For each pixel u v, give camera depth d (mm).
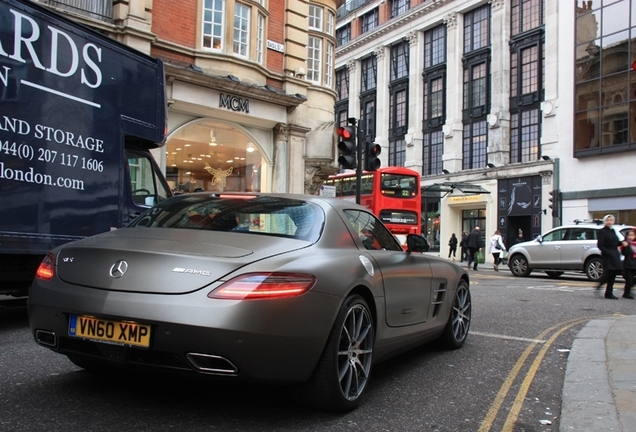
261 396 3736
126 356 3021
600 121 26844
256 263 3090
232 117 17047
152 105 7582
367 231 4422
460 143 35625
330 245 3699
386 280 4078
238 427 3146
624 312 9305
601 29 26984
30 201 5758
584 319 8359
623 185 25969
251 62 16969
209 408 3441
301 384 3322
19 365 4391
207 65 16109
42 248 5891
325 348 3297
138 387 3809
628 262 11688
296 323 3055
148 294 2979
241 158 17578
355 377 3613
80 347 3189
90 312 3035
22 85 5648
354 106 45531
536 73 31172
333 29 21844
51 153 5980
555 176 28703
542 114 30250
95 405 3412
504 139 32438
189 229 3680
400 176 24203
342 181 26141
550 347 6062
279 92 17844
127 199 7137
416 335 4707
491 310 9133
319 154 19734
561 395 4195
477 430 3371
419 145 38688
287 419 3328
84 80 6418
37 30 5828
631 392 4020
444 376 4684
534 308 9586
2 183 5477
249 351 2902
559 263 17625
